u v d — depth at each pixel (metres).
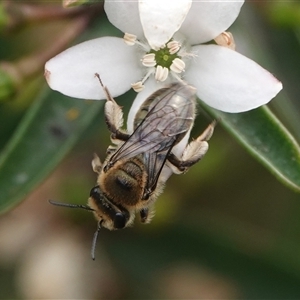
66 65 0.10
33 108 0.11
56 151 0.11
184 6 0.10
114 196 0.11
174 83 0.11
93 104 0.11
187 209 0.13
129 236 0.13
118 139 0.11
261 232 0.13
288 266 0.13
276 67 0.12
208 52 0.11
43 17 0.11
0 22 0.11
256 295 0.13
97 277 0.13
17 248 0.13
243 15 0.12
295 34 0.12
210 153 0.13
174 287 0.13
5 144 0.12
